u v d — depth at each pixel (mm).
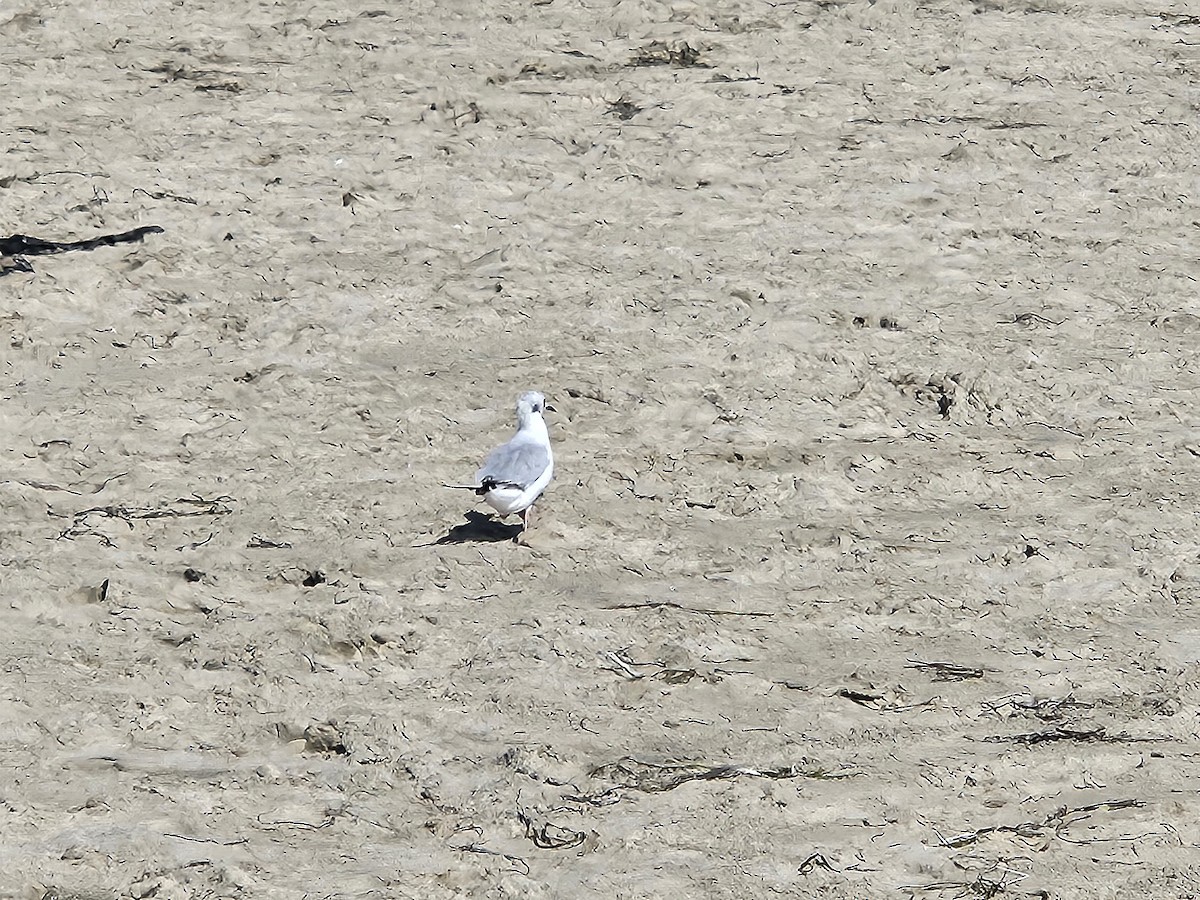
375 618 12797
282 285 17953
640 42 23391
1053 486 15227
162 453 15164
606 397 16281
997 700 12219
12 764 11125
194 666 12195
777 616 13141
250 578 13305
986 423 16328
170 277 17984
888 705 12117
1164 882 10445
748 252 19016
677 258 18703
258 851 10438
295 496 14555
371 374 16516
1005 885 10383
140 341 16938
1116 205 20312
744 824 10852
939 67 23156
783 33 23828
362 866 10344
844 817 10961
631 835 10711
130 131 20766
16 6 23547
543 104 21750
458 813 10875
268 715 11734
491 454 13664
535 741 11547
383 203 19594
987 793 11250
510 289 18016
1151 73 23328
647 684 12188
